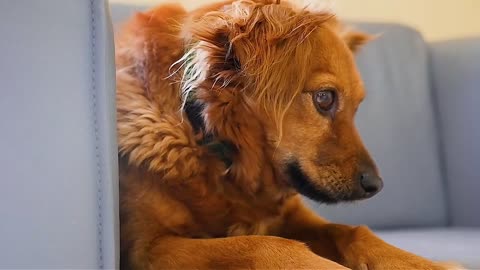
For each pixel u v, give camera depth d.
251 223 1.16
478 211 1.87
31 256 0.67
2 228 0.66
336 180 1.15
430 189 1.91
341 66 1.17
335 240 1.13
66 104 0.70
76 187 0.70
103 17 0.72
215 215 1.10
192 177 1.07
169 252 0.97
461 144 1.93
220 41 1.07
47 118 0.69
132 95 1.09
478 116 1.89
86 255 0.70
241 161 1.12
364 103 1.88
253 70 1.07
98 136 0.72
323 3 1.18
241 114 1.11
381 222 1.82
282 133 1.12
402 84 1.96
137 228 1.02
